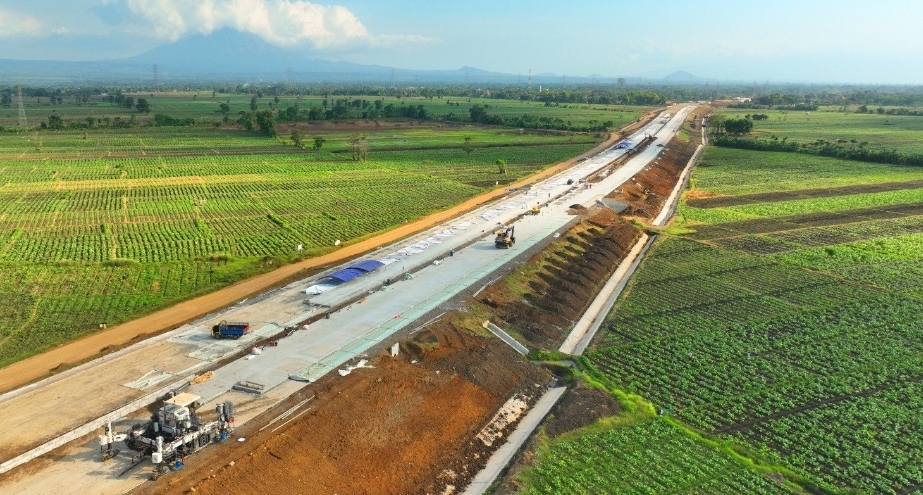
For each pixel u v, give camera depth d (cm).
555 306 6881
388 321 5838
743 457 4425
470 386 5122
